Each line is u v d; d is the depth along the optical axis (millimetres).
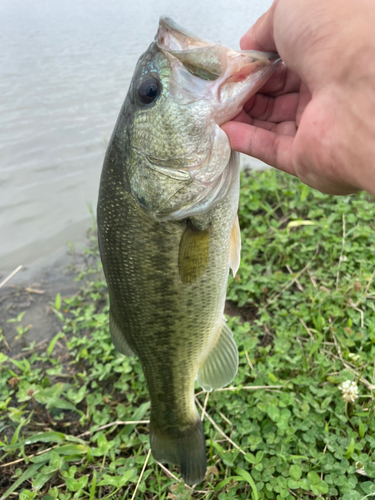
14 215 763
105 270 306
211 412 395
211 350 340
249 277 545
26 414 427
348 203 669
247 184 749
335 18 182
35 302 597
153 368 324
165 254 278
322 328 446
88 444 391
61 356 495
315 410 366
